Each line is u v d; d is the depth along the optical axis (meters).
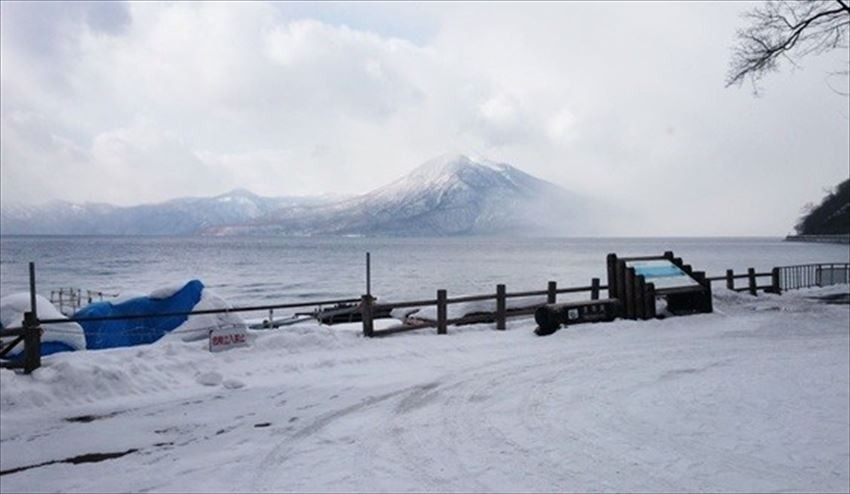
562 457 6.93
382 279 60.00
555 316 15.44
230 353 11.95
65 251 145.12
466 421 8.37
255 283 55.53
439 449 7.26
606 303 17.30
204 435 7.91
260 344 12.49
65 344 12.15
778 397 9.54
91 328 13.52
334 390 10.17
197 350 11.83
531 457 6.95
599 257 117.94
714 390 10.01
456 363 12.29
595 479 6.30
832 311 20.23
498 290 16.12
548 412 8.76
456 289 46.81
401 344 13.76
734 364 12.19
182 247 182.12
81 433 7.98
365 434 7.88
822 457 6.89
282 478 6.45
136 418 8.62
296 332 13.25
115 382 9.85
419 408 9.08
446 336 14.82
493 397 9.66
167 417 8.68
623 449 7.17
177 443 7.61
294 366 11.64
